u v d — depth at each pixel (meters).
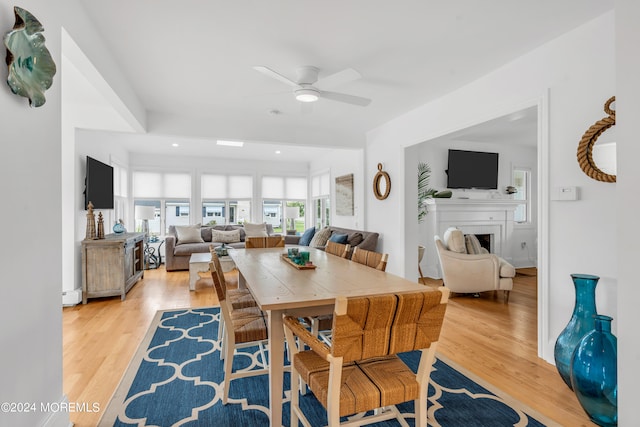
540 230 2.50
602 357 1.75
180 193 7.57
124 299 4.25
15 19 1.25
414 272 4.41
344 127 4.93
